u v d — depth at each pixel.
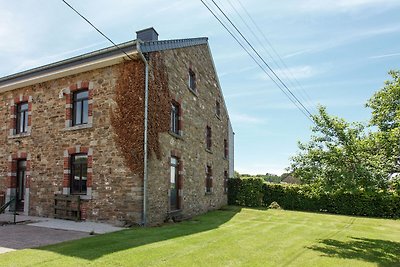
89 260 5.69
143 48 10.42
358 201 19.31
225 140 21.39
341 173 8.20
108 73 11.07
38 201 12.07
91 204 10.74
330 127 8.88
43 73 12.23
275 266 6.00
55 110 12.16
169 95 12.15
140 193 9.96
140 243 7.26
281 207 21.48
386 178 7.75
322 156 8.68
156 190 10.77
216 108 19.02
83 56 11.02
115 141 10.59
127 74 10.64
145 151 10.12
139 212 9.90
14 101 13.55
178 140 12.86
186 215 13.31
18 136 13.09
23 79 12.85
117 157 10.48
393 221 15.93
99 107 11.07
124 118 10.50
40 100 12.68
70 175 11.57
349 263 6.61
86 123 11.50
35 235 8.08
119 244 7.06
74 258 5.78
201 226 10.77
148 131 10.41
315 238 9.56
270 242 8.39
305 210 20.75
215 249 7.09
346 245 8.73
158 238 7.99
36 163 12.37
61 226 9.62
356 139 8.54
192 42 14.72
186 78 14.06
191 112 14.47
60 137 11.84
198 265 5.77
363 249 8.30
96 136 10.99
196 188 14.73
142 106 10.34
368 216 18.77
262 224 12.20
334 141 8.81
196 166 14.84
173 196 12.46
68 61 11.38
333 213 19.78
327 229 11.82
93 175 10.85
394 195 7.94
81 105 11.79
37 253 6.05
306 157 8.98
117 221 10.16
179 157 12.88
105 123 10.88
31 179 12.41
